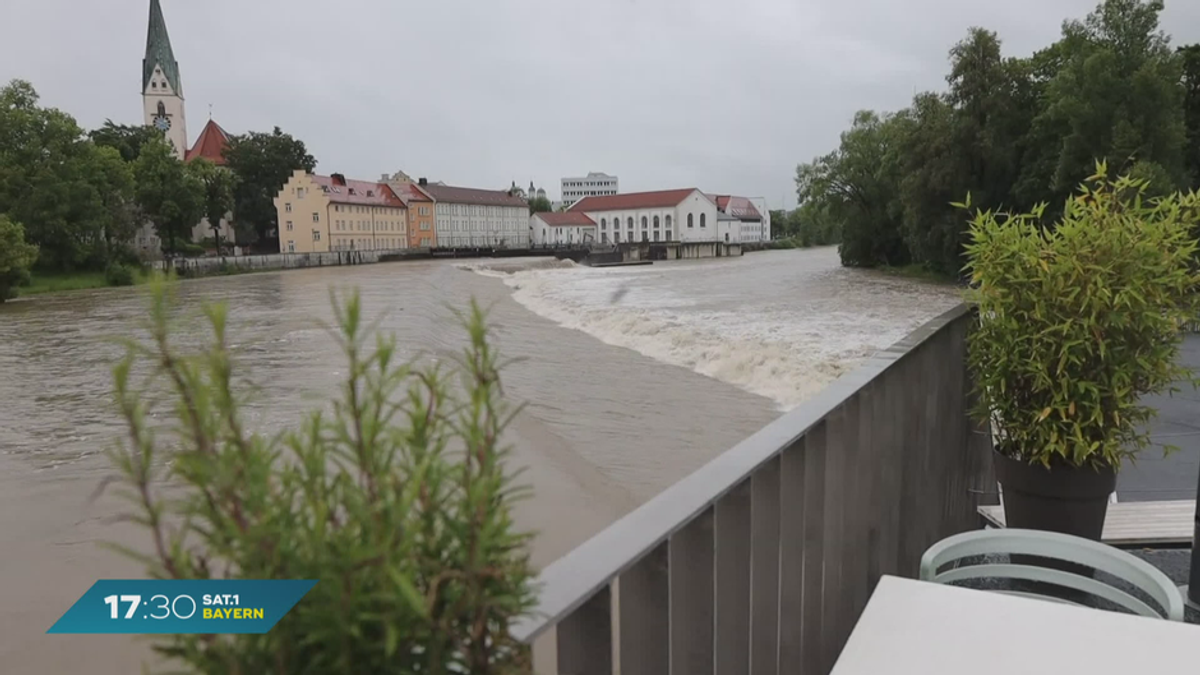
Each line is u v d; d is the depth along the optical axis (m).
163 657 0.54
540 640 0.99
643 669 1.14
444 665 0.55
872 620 1.39
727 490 1.32
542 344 22.27
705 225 124.62
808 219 57.88
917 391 2.89
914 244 40.47
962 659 1.27
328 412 0.59
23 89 53.41
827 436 1.92
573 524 8.60
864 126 51.41
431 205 101.31
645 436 12.73
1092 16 32.88
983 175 37.22
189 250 70.25
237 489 0.51
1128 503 3.38
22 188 52.31
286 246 85.50
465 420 0.62
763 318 25.44
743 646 1.47
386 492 0.54
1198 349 7.34
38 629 6.78
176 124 106.25
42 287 49.94
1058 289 2.50
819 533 1.90
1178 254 2.48
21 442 13.00
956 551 1.73
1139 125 29.92
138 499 0.52
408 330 20.53
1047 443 2.62
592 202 132.75
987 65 36.28
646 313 27.64
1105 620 1.38
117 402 0.52
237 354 0.56
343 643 0.50
